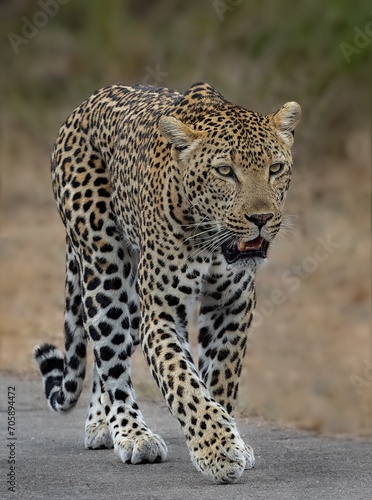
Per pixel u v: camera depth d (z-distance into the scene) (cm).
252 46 2630
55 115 2791
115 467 1066
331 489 959
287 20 2705
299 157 2325
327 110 2556
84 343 1220
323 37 2667
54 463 1088
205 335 1098
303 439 1227
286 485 975
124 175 1147
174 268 1060
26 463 1086
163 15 2986
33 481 1005
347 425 1402
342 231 2267
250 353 1738
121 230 1175
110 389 1152
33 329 1822
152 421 1298
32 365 1603
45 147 2778
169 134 1046
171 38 2816
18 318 1889
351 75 2659
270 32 2667
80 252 1185
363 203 2380
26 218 2486
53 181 1239
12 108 2900
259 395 1502
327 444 1195
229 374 1087
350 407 1488
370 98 2659
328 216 2328
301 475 1017
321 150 2566
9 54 3058
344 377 1652
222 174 1034
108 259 1170
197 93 1107
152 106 1153
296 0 2750
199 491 953
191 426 993
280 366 1684
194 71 2453
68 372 1216
